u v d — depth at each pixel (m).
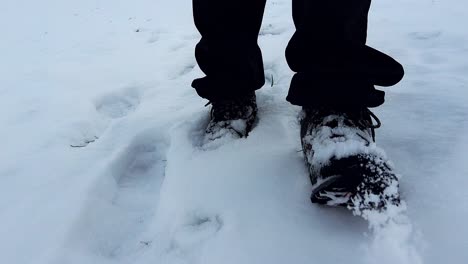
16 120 1.71
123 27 3.65
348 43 1.01
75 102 1.84
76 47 3.01
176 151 1.31
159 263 0.93
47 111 1.77
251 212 0.98
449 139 1.14
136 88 1.98
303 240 0.88
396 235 0.82
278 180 1.07
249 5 1.20
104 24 3.95
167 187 1.17
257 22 1.26
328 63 1.03
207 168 1.18
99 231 1.08
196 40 2.77
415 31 2.18
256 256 0.86
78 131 1.59
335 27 1.00
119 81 2.08
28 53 2.99
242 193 1.05
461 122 1.21
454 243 0.82
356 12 1.00
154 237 1.03
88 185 1.19
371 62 1.03
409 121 1.25
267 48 2.21
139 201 1.21
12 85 2.20
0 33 3.93
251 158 1.17
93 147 1.44
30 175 1.29
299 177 1.07
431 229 0.86
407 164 1.06
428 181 0.99
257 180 1.08
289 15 3.08
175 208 1.07
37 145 1.48
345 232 0.89
